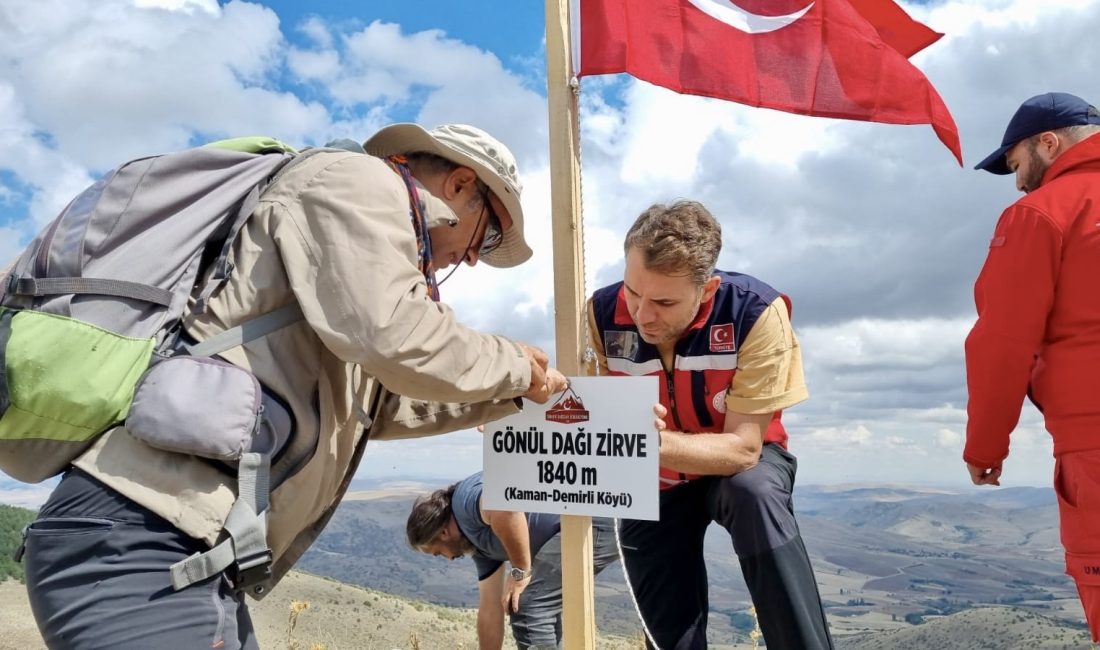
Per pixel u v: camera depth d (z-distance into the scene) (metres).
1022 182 3.72
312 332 1.89
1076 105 3.56
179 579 1.60
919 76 3.35
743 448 3.02
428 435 2.38
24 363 1.55
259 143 2.03
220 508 1.67
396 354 1.75
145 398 1.62
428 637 8.09
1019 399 3.27
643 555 3.47
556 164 2.73
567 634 2.61
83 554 1.59
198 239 1.80
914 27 3.97
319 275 1.78
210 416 1.63
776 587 2.93
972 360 3.34
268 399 1.79
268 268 1.83
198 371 1.68
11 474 1.70
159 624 1.58
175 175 1.83
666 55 3.17
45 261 1.70
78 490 1.62
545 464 2.61
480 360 1.96
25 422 1.58
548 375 2.37
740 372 3.10
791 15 3.34
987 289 3.32
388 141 2.22
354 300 1.74
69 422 1.58
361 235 1.78
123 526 1.60
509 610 4.02
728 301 3.15
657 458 2.46
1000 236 3.30
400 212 1.89
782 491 3.05
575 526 2.62
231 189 1.86
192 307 1.80
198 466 1.67
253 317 1.83
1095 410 3.02
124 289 1.69
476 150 2.21
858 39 3.34
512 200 2.31
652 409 2.48
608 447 2.53
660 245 2.89
